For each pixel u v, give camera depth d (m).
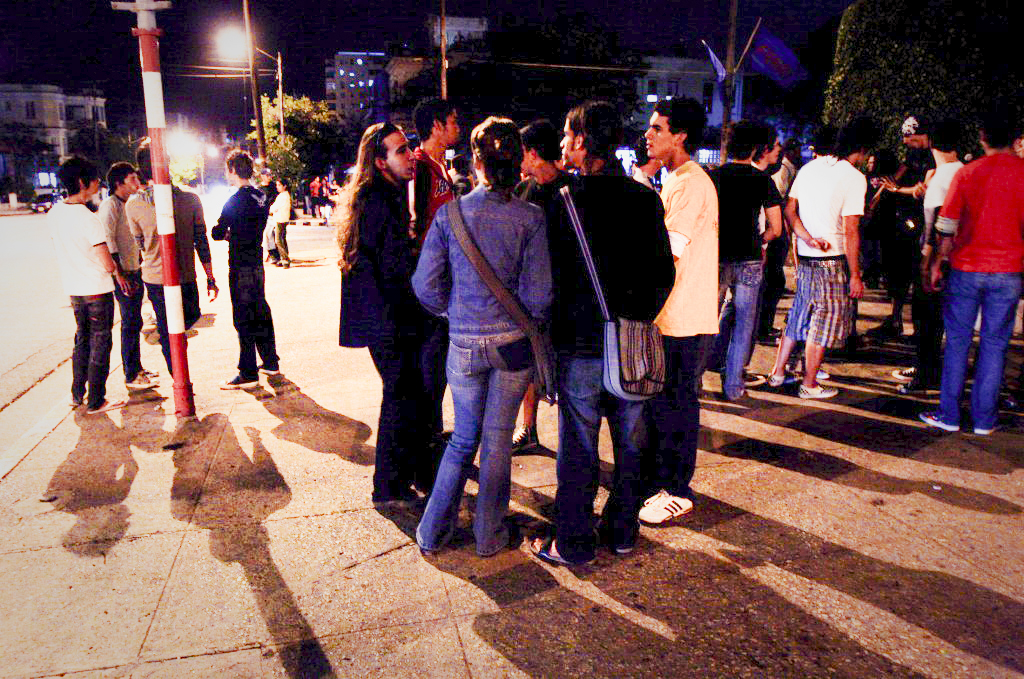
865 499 3.58
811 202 4.79
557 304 2.88
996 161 3.99
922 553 3.09
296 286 10.78
